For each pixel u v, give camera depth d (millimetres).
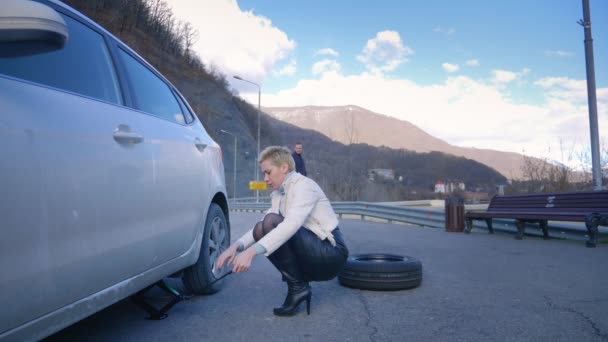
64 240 1974
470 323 3145
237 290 4152
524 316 3287
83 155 2115
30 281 1791
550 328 3016
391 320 3232
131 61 3160
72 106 2156
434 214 10664
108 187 2285
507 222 8688
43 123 1909
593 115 9375
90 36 2670
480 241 7762
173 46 80438
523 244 7258
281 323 3174
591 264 5320
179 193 3131
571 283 4332
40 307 1856
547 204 7598
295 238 3119
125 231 2434
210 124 73375
